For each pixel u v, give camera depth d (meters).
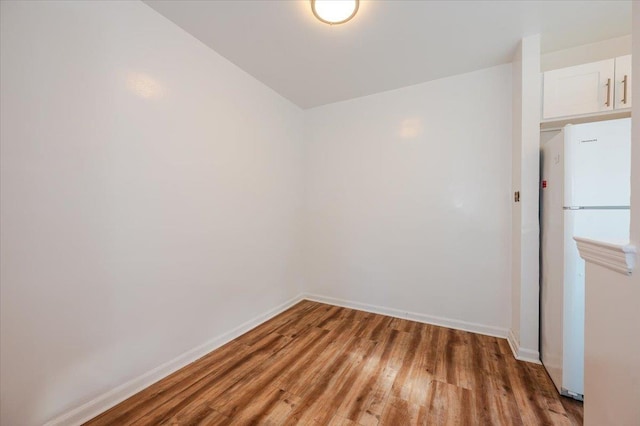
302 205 3.24
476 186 2.34
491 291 2.29
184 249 1.84
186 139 1.85
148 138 1.61
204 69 1.97
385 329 2.40
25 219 1.15
